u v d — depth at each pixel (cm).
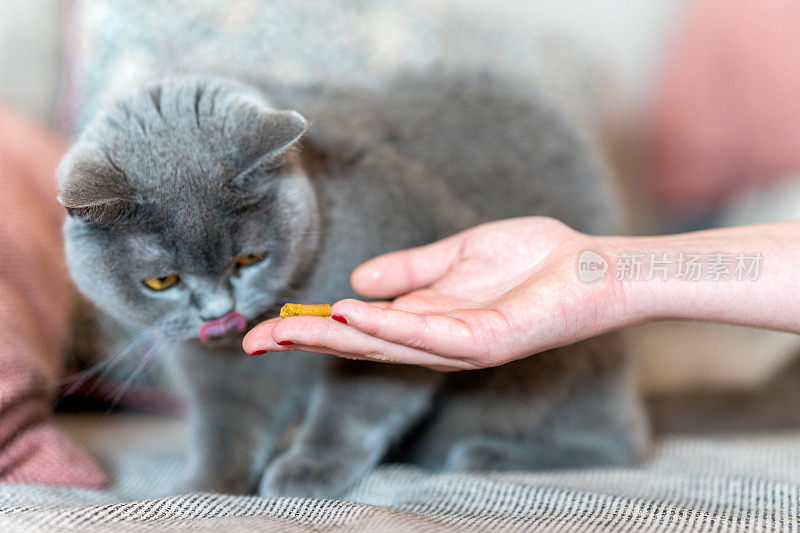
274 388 66
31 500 53
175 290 60
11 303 60
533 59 88
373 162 65
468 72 72
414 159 68
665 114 116
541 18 116
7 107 74
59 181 57
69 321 69
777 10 105
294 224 60
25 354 59
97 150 58
